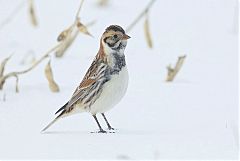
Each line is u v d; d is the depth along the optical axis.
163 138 10.34
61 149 9.85
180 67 13.54
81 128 11.03
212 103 12.23
